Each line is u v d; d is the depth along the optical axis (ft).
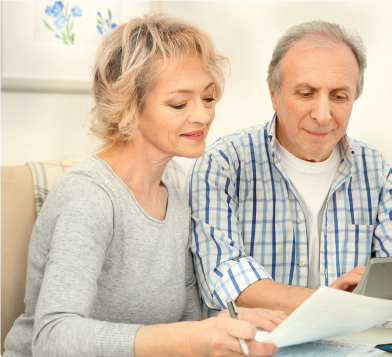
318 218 4.39
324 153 4.13
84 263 2.69
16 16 5.15
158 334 2.35
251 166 4.42
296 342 2.41
